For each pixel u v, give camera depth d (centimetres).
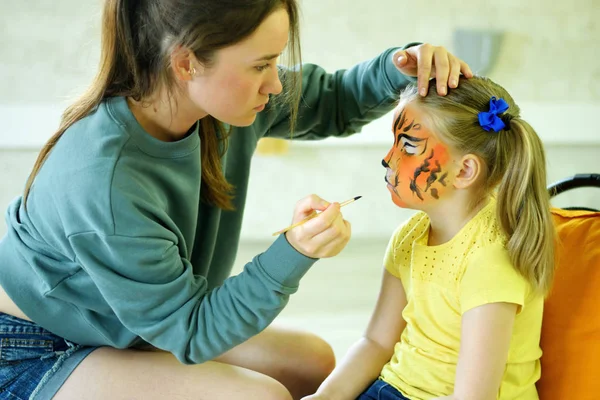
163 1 100
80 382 113
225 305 104
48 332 117
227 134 128
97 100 110
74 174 102
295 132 149
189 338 105
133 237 101
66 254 106
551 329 117
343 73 149
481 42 300
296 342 136
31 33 273
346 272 284
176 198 115
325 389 120
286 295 104
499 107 107
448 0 295
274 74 106
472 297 104
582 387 112
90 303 112
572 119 309
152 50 104
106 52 109
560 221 124
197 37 98
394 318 125
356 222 316
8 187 286
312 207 104
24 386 114
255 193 310
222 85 103
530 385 113
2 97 277
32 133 279
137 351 120
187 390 112
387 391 115
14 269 114
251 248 307
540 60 306
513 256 104
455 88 111
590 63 308
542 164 108
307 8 288
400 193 114
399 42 298
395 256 123
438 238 116
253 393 111
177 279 105
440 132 109
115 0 105
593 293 115
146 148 108
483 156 108
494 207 112
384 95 138
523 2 299
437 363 111
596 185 121
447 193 111
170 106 109
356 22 293
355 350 125
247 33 97
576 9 301
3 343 114
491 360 101
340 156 309
